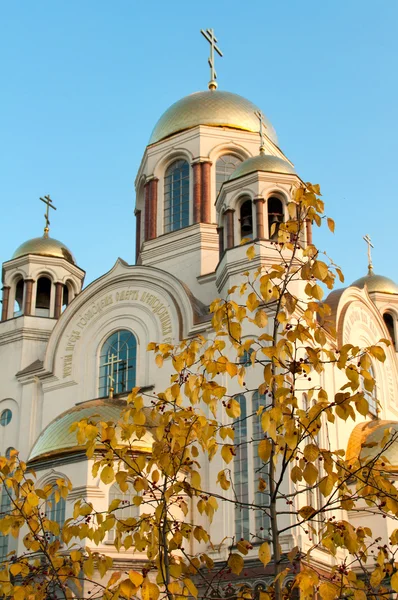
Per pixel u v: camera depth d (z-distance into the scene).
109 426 15.75
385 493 14.27
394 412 43.91
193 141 46.62
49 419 40.03
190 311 38.59
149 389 37.84
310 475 14.18
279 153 48.78
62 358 41.12
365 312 43.22
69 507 32.22
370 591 14.81
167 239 45.16
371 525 33.84
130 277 40.97
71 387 40.31
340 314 40.00
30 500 16.08
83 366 40.50
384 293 51.69
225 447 15.09
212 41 52.09
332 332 16.16
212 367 15.91
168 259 44.66
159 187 47.09
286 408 14.61
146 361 38.91
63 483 16.75
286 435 14.35
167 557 14.84
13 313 45.00
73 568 15.70
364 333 42.59
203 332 37.81
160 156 47.44
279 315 15.63
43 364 41.34
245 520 32.62
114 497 32.41
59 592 28.94
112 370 39.72
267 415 14.37
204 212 44.81
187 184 46.53
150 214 46.59
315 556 31.88
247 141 46.97
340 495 14.83
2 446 40.59
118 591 13.62
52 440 34.34
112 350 40.25
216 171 46.31
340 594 13.94
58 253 46.12
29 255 45.41
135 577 13.66
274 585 14.45
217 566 31.83
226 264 37.78
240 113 47.97
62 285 45.62
